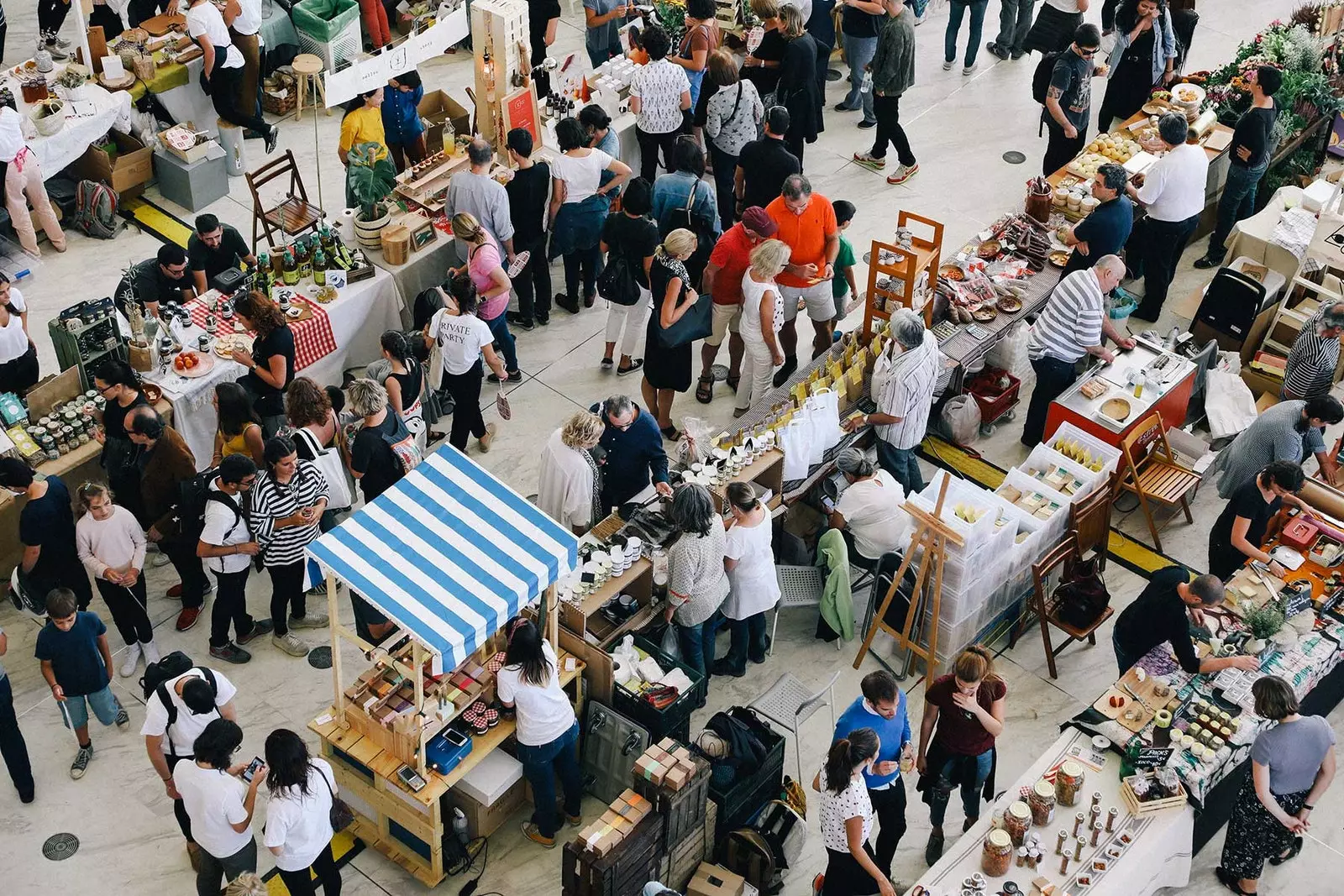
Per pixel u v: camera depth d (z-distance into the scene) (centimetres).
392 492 815
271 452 880
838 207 1125
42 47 1460
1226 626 893
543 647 794
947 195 1406
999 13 1691
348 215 1206
